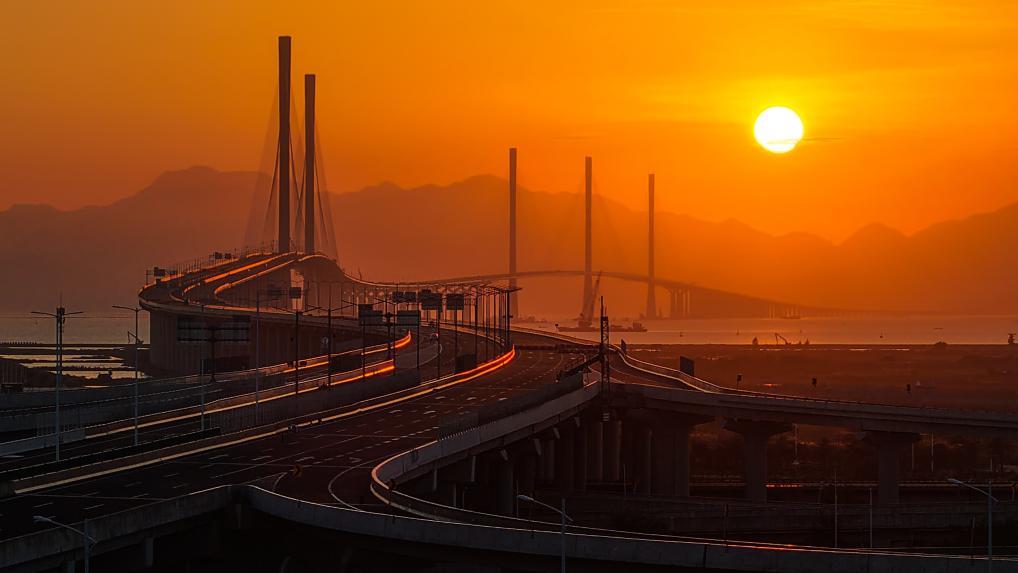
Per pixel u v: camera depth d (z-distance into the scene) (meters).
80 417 168.38
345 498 110.38
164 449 134.00
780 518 164.62
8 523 99.44
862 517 160.88
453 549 94.75
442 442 139.50
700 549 87.62
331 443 145.62
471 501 173.62
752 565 86.62
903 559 84.38
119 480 120.62
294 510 103.56
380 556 101.75
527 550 91.69
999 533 156.25
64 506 106.88
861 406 195.62
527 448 181.38
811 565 85.44
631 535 95.25
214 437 144.12
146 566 100.75
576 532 96.25
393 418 170.88
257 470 125.81
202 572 109.38
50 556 90.69
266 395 196.88
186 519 104.69
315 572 105.31
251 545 110.44
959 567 83.56
